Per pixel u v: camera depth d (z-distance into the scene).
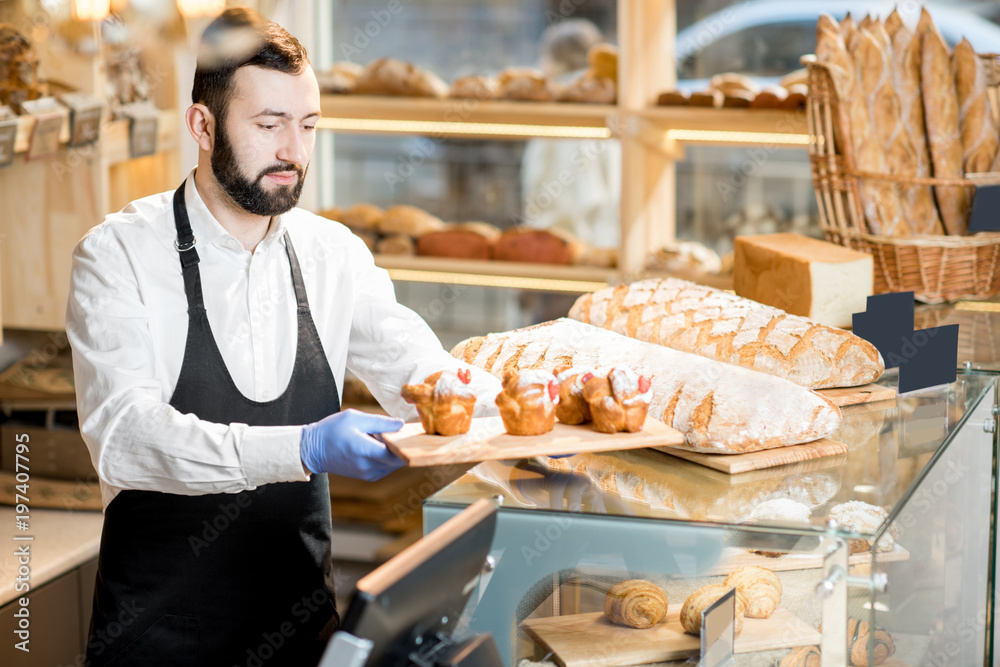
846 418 1.47
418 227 3.42
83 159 2.33
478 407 1.42
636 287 1.91
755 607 1.08
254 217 1.60
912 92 2.21
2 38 2.06
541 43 3.96
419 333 1.68
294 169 1.49
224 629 1.64
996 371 1.62
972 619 1.54
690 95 2.99
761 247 2.06
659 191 3.34
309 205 3.83
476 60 4.05
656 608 1.09
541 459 1.31
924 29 2.26
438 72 4.10
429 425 1.22
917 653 1.25
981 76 2.23
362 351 1.71
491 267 3.29
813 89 2.13
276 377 1.63
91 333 1.47
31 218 2.39
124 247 1.53
